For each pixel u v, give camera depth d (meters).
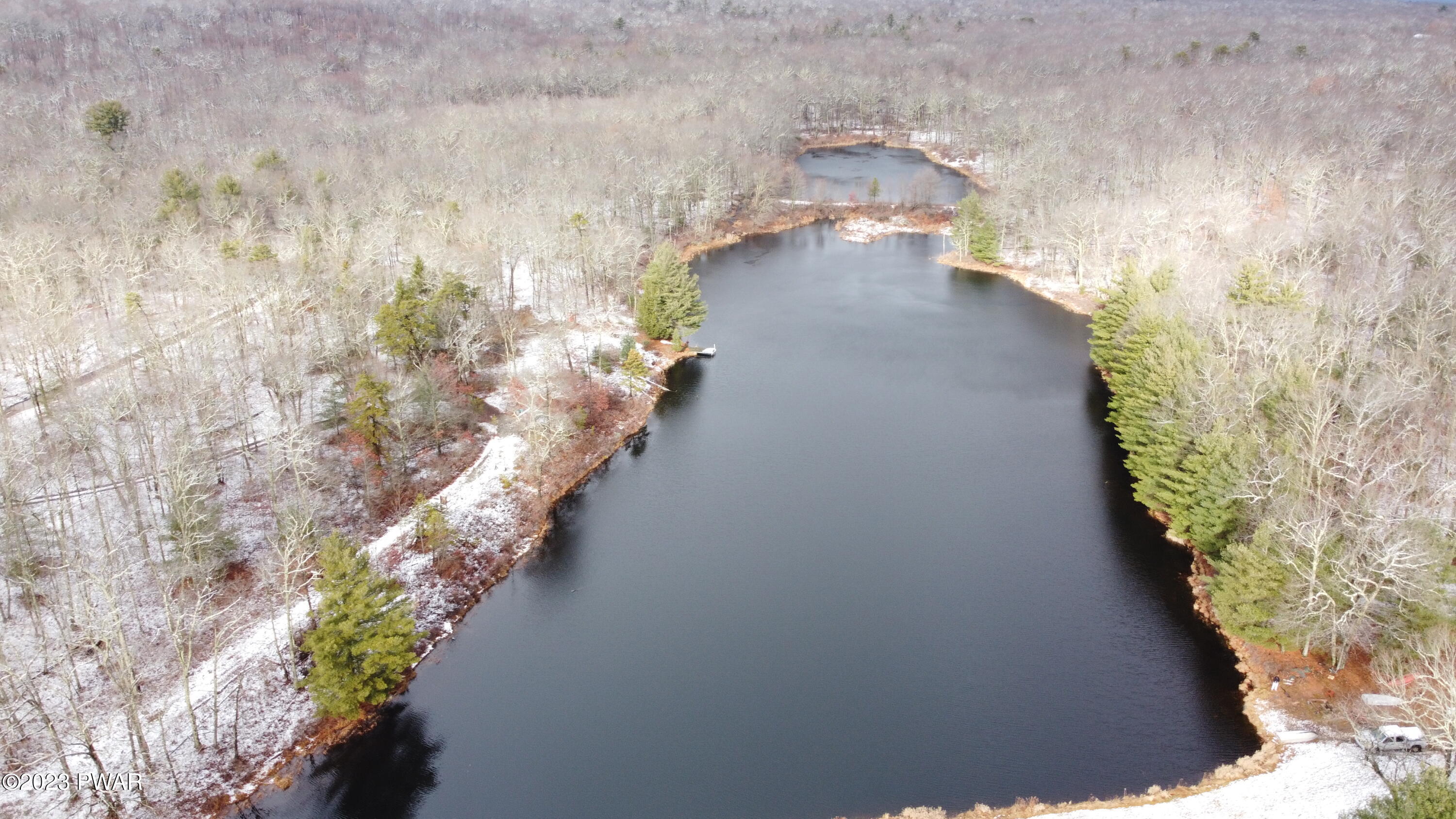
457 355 99.88
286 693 63.78
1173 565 77.69
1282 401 74.94
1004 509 87.12
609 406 106.00
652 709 64.56
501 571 80.38
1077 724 61.56
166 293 108.75
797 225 182.62
